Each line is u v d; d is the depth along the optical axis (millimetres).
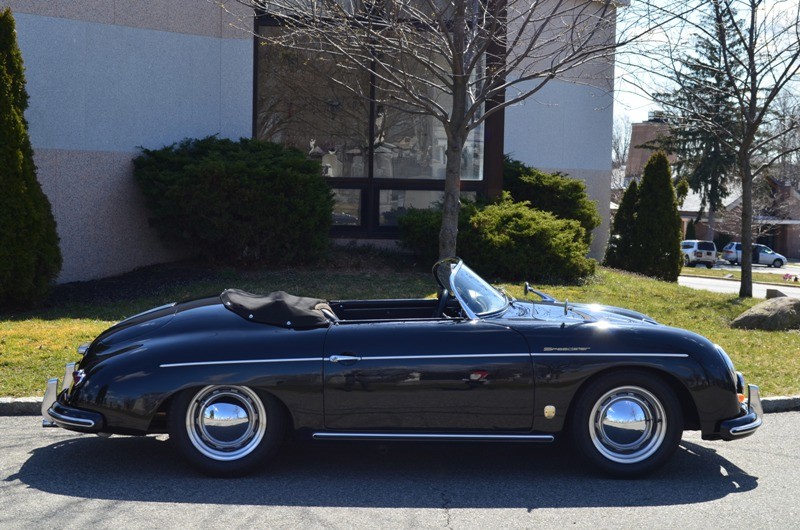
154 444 5938
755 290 25297
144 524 4316
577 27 11758
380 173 15367
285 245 13055
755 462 5645
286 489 4945
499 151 15586
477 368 5078
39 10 12359
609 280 14914
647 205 20453
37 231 10234
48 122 12469
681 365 5098
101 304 10789
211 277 12398
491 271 13570
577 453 5172
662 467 5492
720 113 15422
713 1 12961
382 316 6281
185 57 13867
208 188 12328
